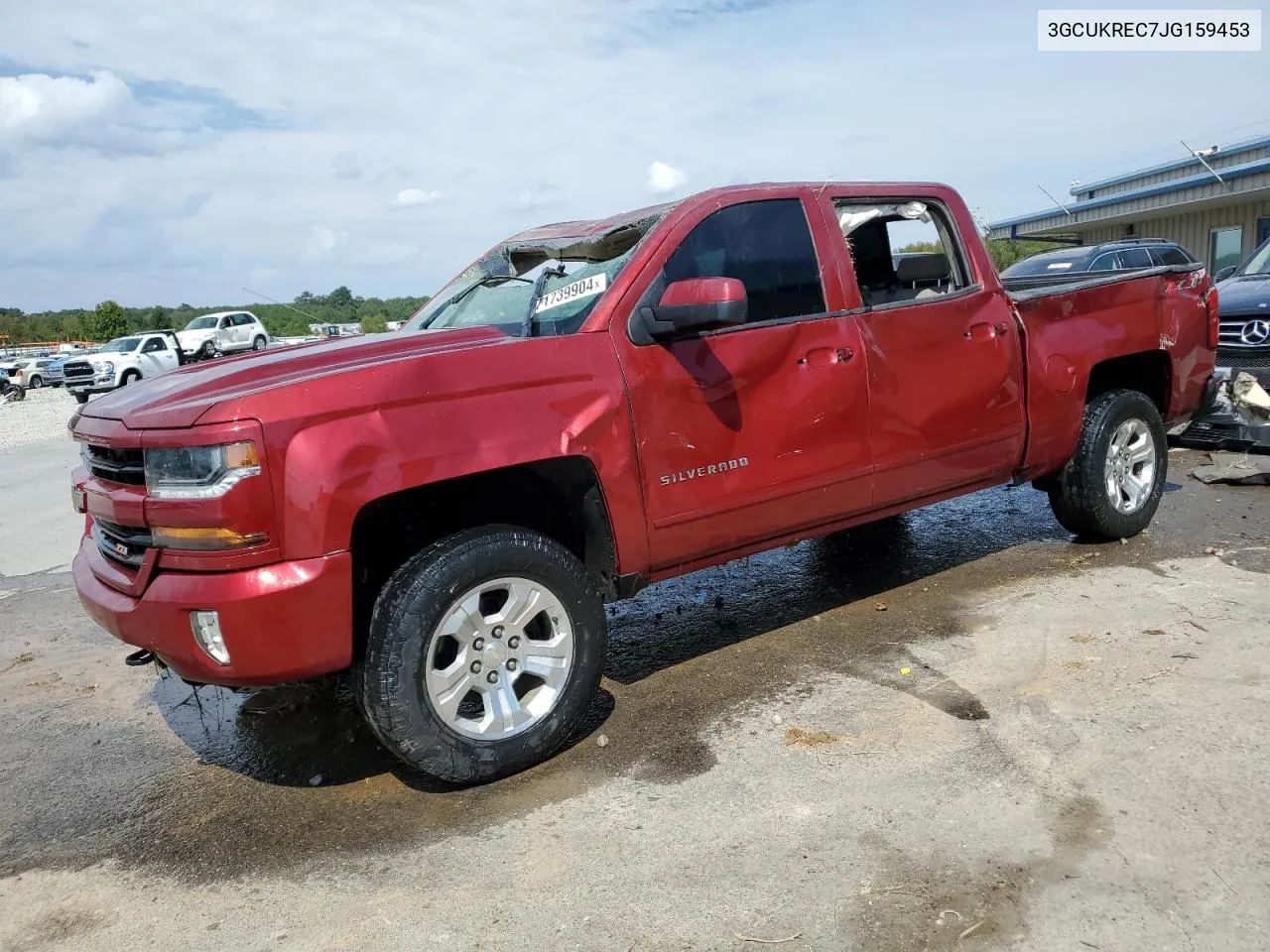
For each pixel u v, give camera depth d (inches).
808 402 153.8
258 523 111.6
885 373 162.9
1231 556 193.6
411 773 134.6
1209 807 107.1
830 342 156.7
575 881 104.7
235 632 111.8
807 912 95.7
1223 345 272.2
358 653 124.2
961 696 140.5
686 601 199.5
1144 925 90.0
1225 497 243.1
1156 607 168.6
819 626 176.9
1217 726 124.4
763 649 168.4
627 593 141.5
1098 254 501.4
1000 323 179.2
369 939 98.2
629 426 135.9
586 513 138.2
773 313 153.9
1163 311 207.6
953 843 104.8
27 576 273.3
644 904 99.5
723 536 147.8
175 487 113.3
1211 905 91.7
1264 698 131.0
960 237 179.5
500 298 163.8
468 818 120.5
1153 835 103.0
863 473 161.9
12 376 1314.0
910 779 118.6
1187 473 272.7
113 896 111.0
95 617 128.6
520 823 117.8
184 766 144.4
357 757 141.6
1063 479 200.4
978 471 180.2
